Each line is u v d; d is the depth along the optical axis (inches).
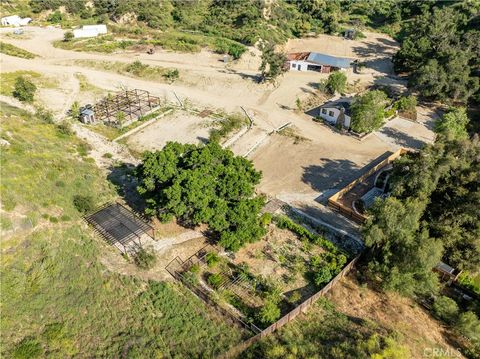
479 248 1440.7
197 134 2465.6
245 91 3051.2
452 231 1489.9
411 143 2454.5
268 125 2615.7
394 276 1395.2
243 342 1223.5
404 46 3319.4
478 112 2783.0
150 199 1576.0
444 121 2443.4
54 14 4557.1
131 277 1417.3
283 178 2122.3
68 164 1916.8
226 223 1501.0
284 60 3137.3
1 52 3464.6
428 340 1328.7
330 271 1515.7
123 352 1181.7
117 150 2257.6
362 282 1518.2
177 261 1524.4
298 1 4997.5
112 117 2593.5
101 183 1897.1
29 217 1491.1
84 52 3646.7
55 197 1643.7
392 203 1444.4
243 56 3543.3
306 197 1971.0
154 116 2630.4
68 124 2367.1
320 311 1386.6
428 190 1539.1
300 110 2819.9
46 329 1203.9
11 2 4778.5
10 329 1182.9
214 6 4591.5
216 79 3193.9
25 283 1314.0
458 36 3255.4
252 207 1541.6
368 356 1184.8
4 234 1407.5
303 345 1232.8
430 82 2763.3
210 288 1433.3
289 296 1433.3
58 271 1373.0
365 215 1809.8
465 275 1536.7
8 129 1951.3
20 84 2588.6
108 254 1493.6
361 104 2426.2
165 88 3073.3
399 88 3166.8
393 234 1435.8
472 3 4286.4
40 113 2406.5
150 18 4261.8
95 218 1624.0
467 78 2738.7
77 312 1269.7
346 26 4527.6
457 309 1407.5
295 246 1654.8
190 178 1517.0
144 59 3516.2
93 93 2915.8
